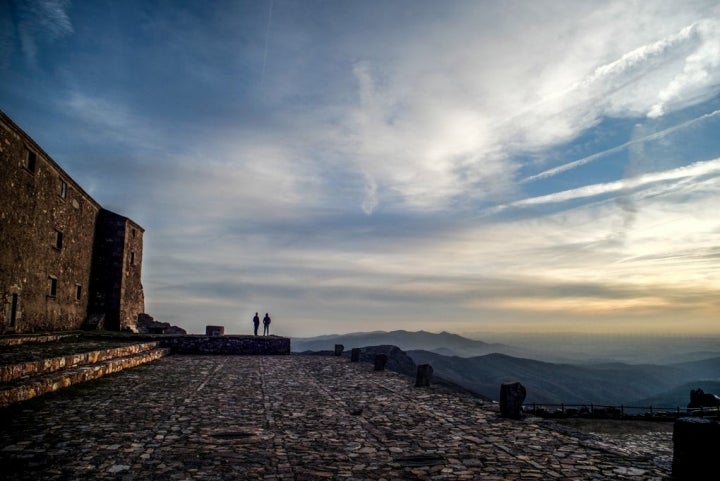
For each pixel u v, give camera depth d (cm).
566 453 761
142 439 791
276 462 688
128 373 1703
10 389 986
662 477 645
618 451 777
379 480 619
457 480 624
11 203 1925
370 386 1559
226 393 1335
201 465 662
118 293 3191
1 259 1859
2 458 664
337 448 776
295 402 1222
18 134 1948
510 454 754
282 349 2973
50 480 581
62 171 2453
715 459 608
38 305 2236
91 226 3070
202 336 3003
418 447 791
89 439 778
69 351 1608
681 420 648
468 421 1009
